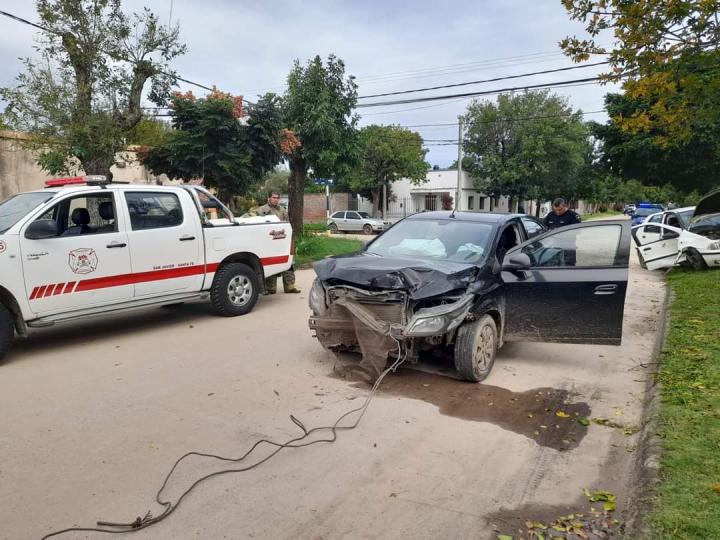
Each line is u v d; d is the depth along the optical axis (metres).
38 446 4.08
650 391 5.11
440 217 6.94
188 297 7.87
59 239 6.43
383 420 4.60
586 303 5.73
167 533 3.06
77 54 11.32
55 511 3.26
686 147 27.09
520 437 4.32
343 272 5.49
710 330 6.65
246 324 8.00
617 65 7.81
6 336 6.09
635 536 2.83
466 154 43.81
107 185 7.11
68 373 5.77
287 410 4.80
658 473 3.39
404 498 3.43
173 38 12.54
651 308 9.44
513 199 43.28
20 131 11.81
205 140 14.50
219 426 4.45
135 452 4.00
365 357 5.38
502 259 6.27
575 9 7.48
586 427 4.52
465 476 3.71
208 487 3.54
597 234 5.83
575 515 3.25
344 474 3.72
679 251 12.64
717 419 4.09
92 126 11.51
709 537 2.73
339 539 3.01
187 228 7.70
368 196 45.00
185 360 6.22
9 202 6.89
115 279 6.93
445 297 5.31
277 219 9.40
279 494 3.46
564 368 6.11
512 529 3.12
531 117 39.09
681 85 7.44
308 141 19.81
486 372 5.66
